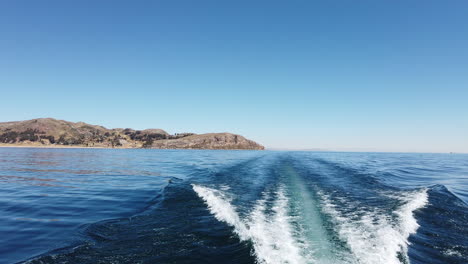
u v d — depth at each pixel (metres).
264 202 14.33
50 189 18.91
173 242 8.62
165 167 37.34
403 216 11.67
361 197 15.71
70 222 10.78
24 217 11.56
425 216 11.80
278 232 9.62
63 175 27.86
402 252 8.11
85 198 15.59
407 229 10.12
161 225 10.33
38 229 9.91
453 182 23.20
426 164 47.09
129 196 16.14
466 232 9.98
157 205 13.57
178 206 13.27
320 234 9.45
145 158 65.88
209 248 8.16
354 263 7.26
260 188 18.45
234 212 12.14
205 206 13.23
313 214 12.05
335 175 25.44
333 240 8.88
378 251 8.05
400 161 54.25
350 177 23.97
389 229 10.02
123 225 10.37
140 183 21.66
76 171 32.16
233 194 16.25
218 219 11.08
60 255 7.67
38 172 30.94
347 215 11.94
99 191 17.94
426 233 9.81
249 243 8.50
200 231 9.62
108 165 41.88
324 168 32.53
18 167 37.62
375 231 9.80
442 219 11.41
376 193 16.86
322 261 7.33
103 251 7.94
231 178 23.31
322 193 16.83
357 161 48.53
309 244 8.52
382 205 13.75
